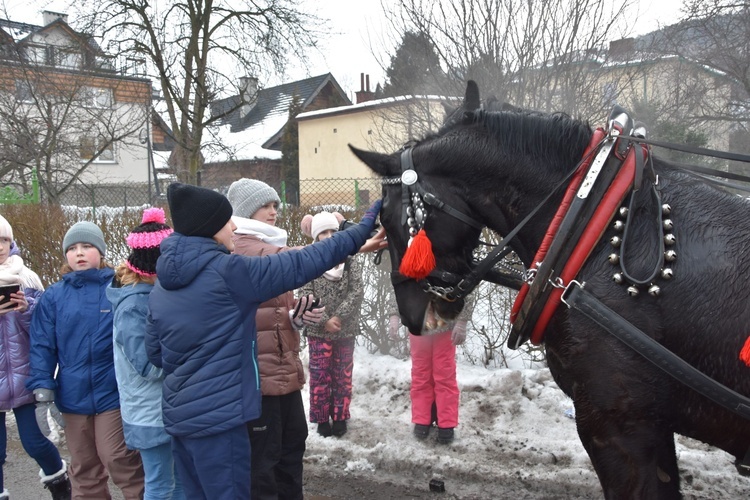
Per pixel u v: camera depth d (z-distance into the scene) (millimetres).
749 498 3195
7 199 12562
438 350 3912
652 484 1936
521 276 2479
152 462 2863
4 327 3264
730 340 1800
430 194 2252
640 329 1880
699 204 1948
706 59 8367
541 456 3695
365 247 2797
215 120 13578
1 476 3414
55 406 3146
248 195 3107
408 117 6453
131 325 2756
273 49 13250
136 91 14273
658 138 7137
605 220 1950
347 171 20547
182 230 2449
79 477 3205
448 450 3877
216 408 2369
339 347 4156
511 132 2219
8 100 13141
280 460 3137
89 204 15359
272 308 2963
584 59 5691
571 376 2043
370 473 3758
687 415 1945
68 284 3188
